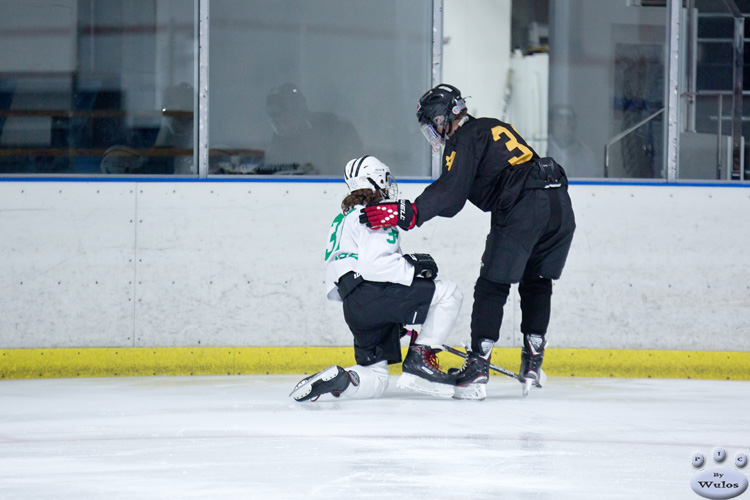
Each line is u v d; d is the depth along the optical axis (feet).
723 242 61.98
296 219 61.16
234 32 63.72
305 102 64.34
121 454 32.81
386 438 35.91
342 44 64.49
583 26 65.36
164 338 60.44
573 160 65.82
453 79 65.26
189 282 60.64
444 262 61.72
